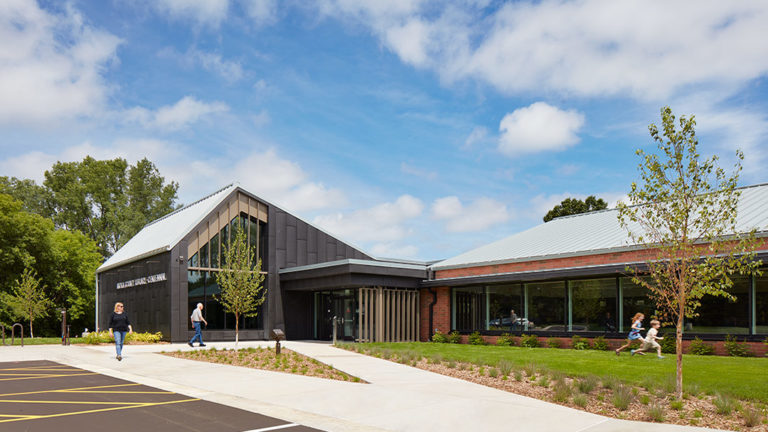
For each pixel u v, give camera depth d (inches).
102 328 1371.8
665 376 477.4
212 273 1040.2
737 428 320.2
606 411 365.1
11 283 1616.6
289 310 1120.8
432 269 1039.6
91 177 2359.7
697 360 586.2
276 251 1120.8
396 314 1007.6
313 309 1145.4
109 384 488.7
